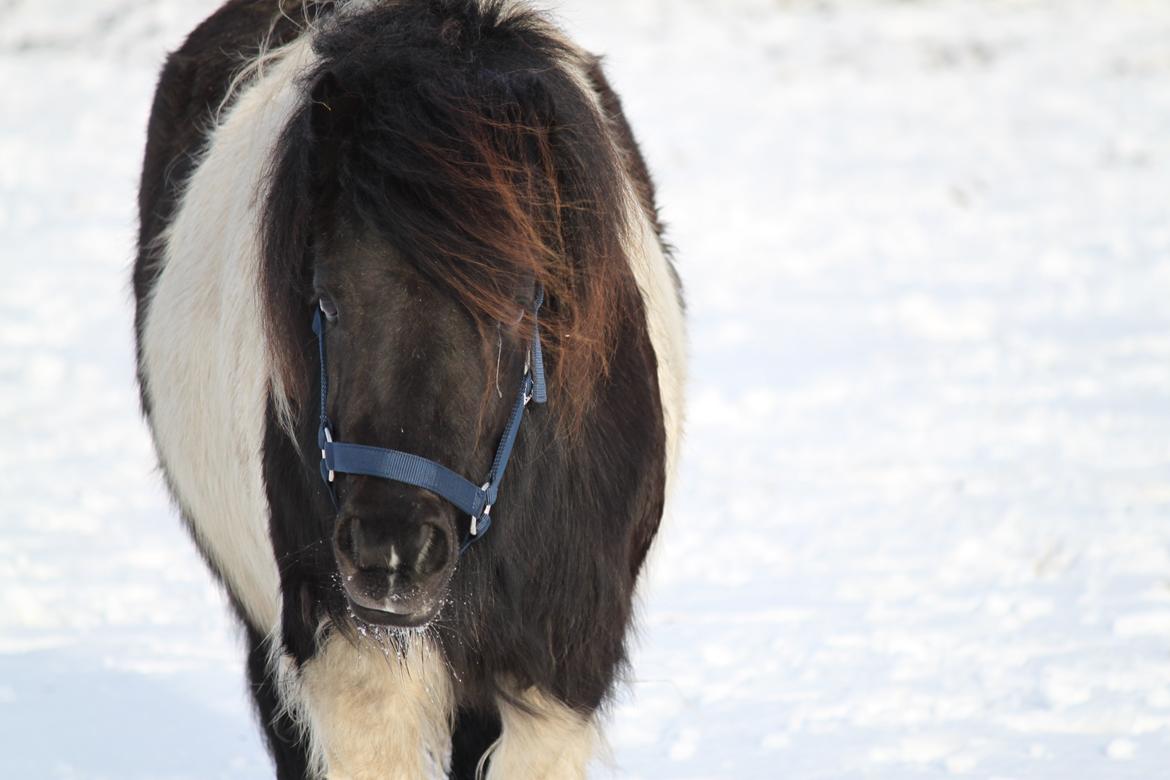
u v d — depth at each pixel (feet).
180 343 25.07
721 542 41.50
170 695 31.27
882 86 136.67
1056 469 48.14
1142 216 91.81
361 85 17.79
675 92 134.41
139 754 28.25
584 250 18.34
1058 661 32.17
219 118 26.73
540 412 18.93
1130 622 34.30
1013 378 59.77
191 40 31.17
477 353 17.26
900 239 87.45
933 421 54.03
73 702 30.66
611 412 20.12
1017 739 28.25
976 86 135.95
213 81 28.73
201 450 24.76
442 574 17.29
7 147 110.32
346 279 17.31
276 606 21.71
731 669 32.14
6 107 123.85
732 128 120.88
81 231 87.97
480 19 19.25
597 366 19.15
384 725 20.12
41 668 32.45
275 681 23.93
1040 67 142.61
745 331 68.18
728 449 51.11
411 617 17.06
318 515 19.31
